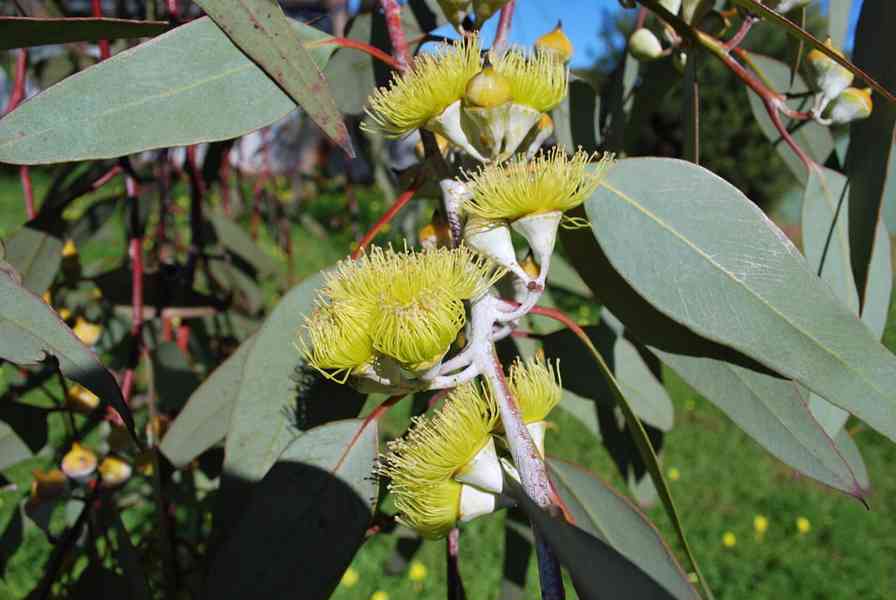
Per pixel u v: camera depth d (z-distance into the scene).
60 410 0.46
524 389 0.22
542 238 0.22
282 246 0.93
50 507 0.45
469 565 1.07
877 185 0.30
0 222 2.59
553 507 0.19
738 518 1.27
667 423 0.41
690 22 0.32
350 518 0.26
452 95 0.23
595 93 0.38
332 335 0.21
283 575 0.25
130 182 0.50
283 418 0.29
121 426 0.46
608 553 0.17
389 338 0.20
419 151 0.31
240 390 0.29
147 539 0.58
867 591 1.09
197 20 0.25
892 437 0.23
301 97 0.23
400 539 0.58
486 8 0.26
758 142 2.96
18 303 0.25
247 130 0.25
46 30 0.25
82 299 0.74
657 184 0.25
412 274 0.21
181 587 0.52
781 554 1.17
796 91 0.37
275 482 0.26
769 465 1.45
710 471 1.42
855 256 0.31
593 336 0.37
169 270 0.59
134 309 0.49
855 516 1.28
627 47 0.39
